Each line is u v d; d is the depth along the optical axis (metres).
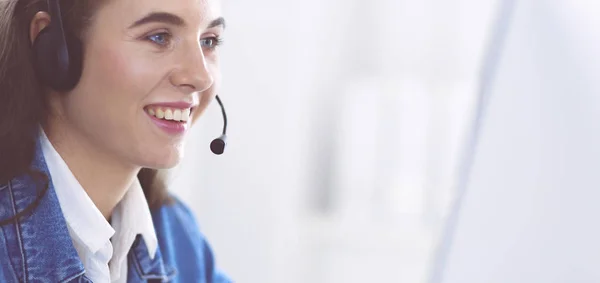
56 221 0.86
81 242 0.90
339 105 2.49
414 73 2.47
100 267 0.92
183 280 1.11
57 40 0.81
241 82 2.07
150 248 1.02
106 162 0.90
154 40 0.83
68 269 0.86
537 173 0.81
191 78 0.83
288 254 2.23
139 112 0.83
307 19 2.23
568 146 0.80
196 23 0.83
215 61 0.91
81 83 0.84
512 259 0.81
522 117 0.83
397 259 2.44
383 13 2.46
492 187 0.84
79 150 0.90
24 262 0.84
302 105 2.27
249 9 2.07
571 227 0.79
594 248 0.78
